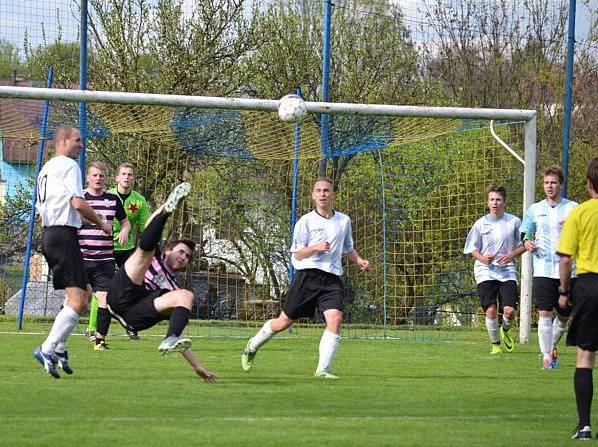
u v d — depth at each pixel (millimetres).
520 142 34406
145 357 19844
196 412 12125
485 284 23203
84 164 28500
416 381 16500
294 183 29156
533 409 13266
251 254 33000
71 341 24000
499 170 33156
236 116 28891
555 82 45844
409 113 26156
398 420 11867
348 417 12023
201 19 42875
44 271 35500
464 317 33094
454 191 33312
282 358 20547
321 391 14625
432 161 33562
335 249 17031
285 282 32938
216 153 30281
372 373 17750
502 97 47250
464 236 33156
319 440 10250
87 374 16297
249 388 14781
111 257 21953
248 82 43938
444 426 11492
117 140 36500
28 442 9773
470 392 15039
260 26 43562
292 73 43656
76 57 43250
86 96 25156
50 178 15383
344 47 44281
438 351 23547
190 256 15336
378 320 33281
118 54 42062
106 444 9742
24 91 25047
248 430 10812
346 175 34188
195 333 28391
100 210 21875
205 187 33188
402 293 33094
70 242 15352
